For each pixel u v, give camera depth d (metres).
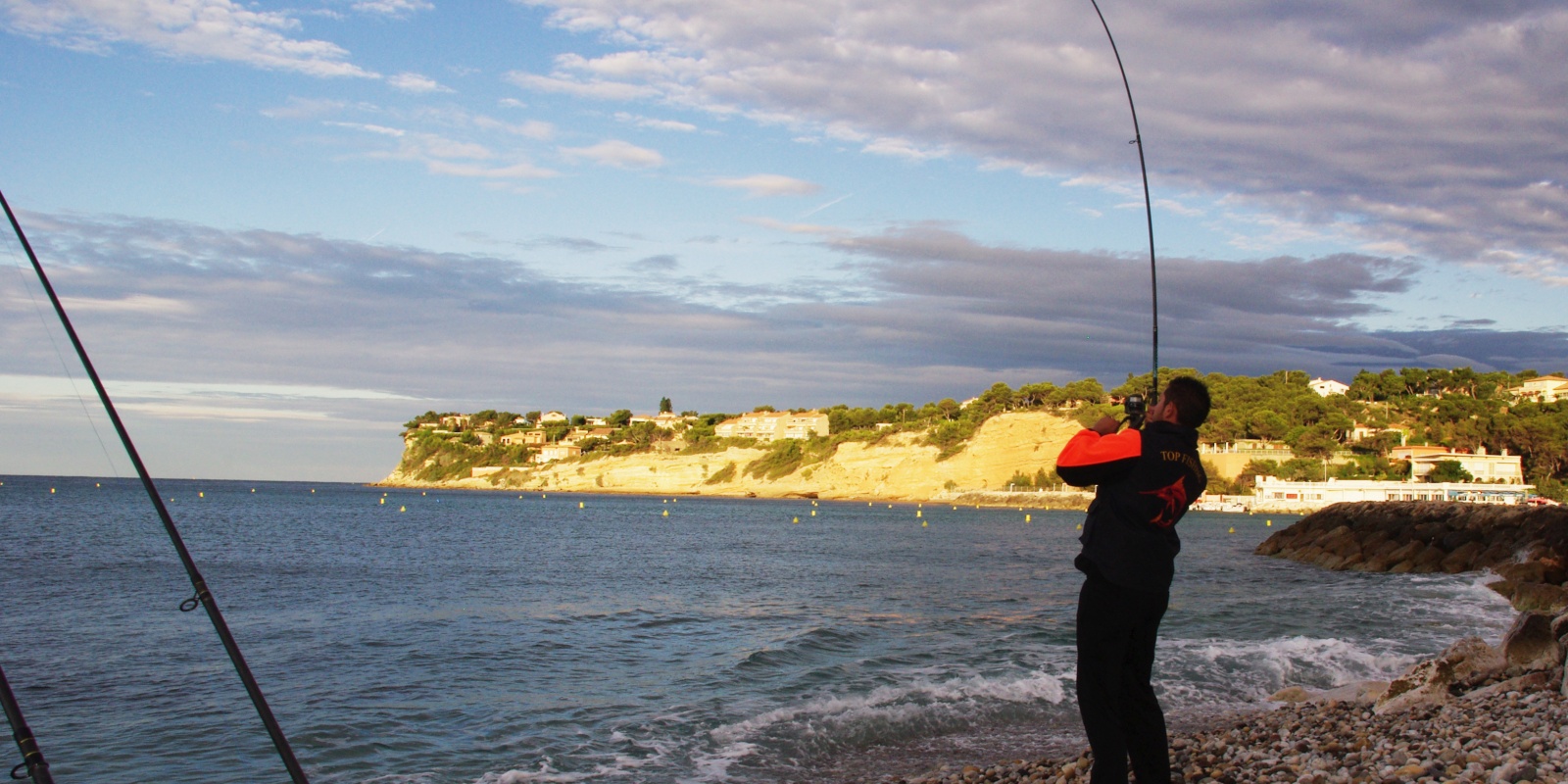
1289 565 37.44
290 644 15.30
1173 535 4.14
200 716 10.41
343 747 9.25
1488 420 136.88
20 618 18.00
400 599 22.08
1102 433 4.32
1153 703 4.30
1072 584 27.70
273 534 50.19
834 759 8.80
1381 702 8.73
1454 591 25.36
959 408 176.50
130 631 16.50
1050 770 7.12
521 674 12.92
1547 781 4.99
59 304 5.27
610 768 8.47
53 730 9.86
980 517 103.56
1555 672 8.39
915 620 18.70
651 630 17.20
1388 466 127.81
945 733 9.65
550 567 32.06
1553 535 30.75
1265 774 5.98
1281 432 141.00
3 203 5.15
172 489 158.12
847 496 160.62
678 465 192.12
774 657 14.12
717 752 8.98
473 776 8.28
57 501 92.88
